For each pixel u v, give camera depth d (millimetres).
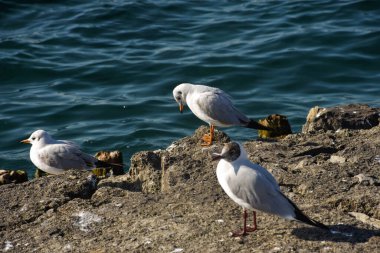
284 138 13617
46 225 10102
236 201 9273
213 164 11648
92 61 23297
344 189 10594
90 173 11867
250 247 9062
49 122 19375
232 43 24250
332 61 22359
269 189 9031
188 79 21781
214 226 9695
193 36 25078
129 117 19547
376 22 25016
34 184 11500
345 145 12547
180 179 11227
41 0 28344
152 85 21562
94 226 9977
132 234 9633
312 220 8883
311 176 11070
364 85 20969
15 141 18359
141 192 11172
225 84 21391
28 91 21422
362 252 8758
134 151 17656
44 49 24359
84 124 19203
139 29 25891
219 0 28703
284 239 9211
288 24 25484
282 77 21641
